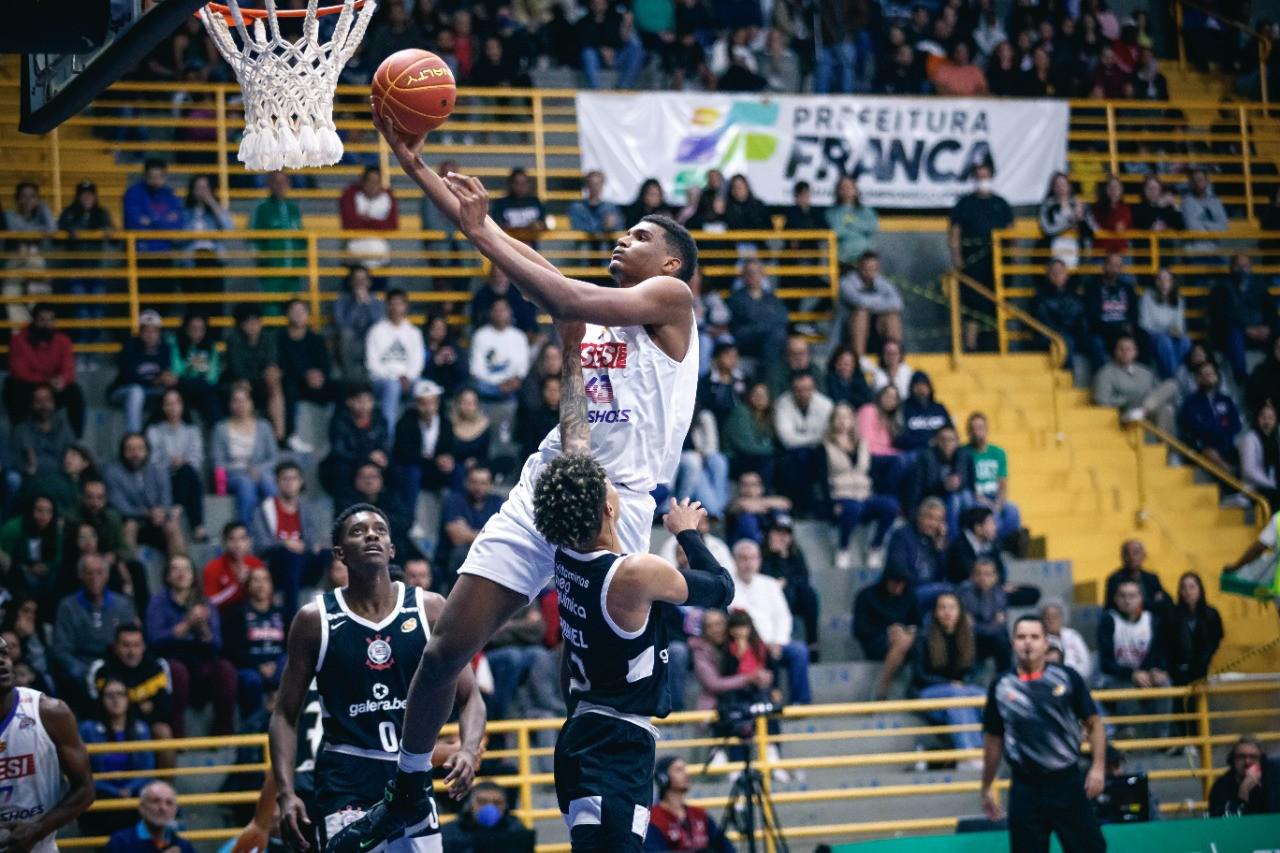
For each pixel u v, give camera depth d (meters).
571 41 18.56
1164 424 16.34
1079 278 17.47
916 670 12.59
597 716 4.99
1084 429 16.08
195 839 10.27
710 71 18.80
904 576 12.97
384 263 16.55
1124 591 12.95
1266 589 12.26
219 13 5.82
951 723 12.33
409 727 5.18
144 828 9.12
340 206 15.75
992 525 13.34
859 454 14.14
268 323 15.44
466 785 6.21
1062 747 9.35
